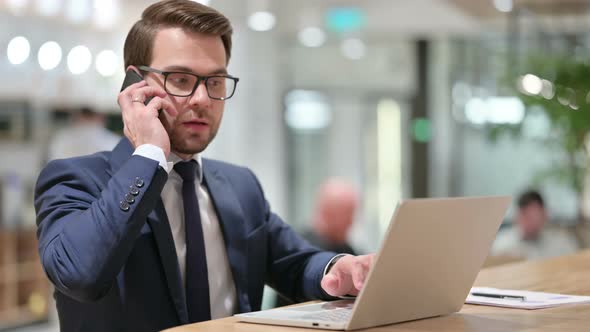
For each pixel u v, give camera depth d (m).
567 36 7.82
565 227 6.26
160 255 1.89
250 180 2.24
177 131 1.94
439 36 10.09
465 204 1.54
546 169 8.11
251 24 9.13
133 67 1.98
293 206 10.80
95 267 1.66
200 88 1.94
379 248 1.39
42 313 7.07
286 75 10.67
